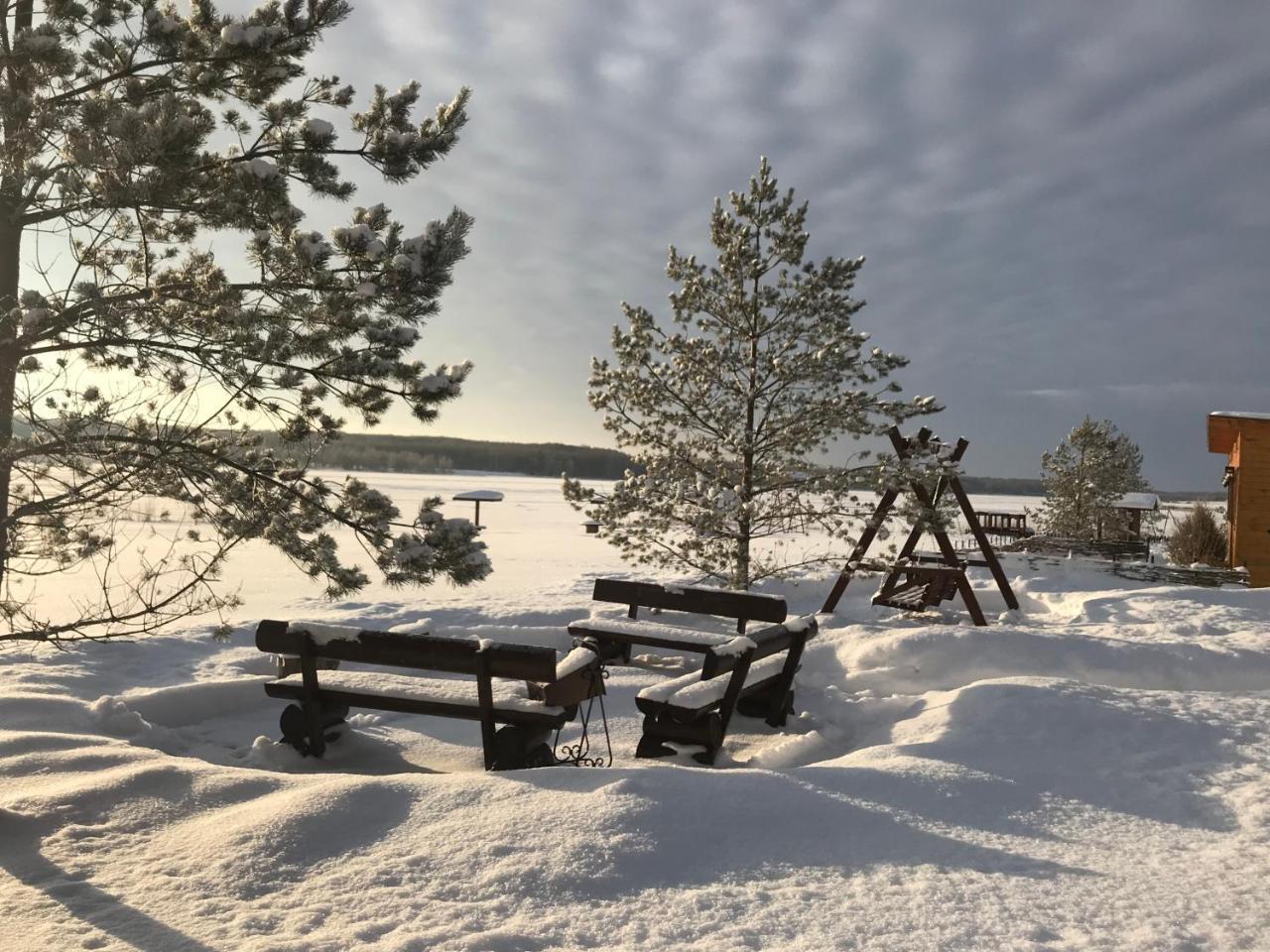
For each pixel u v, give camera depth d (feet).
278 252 16.05
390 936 9.96
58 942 9.70
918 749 17.63
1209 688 25.30
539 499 244.42
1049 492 94.53
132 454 15.52
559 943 9.96
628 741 20.40
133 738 18.81
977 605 36.45
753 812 13.57
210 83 15.90
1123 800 15.57
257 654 28.30
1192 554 75.05
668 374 39.47
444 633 29.27
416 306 17.02
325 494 17.80
